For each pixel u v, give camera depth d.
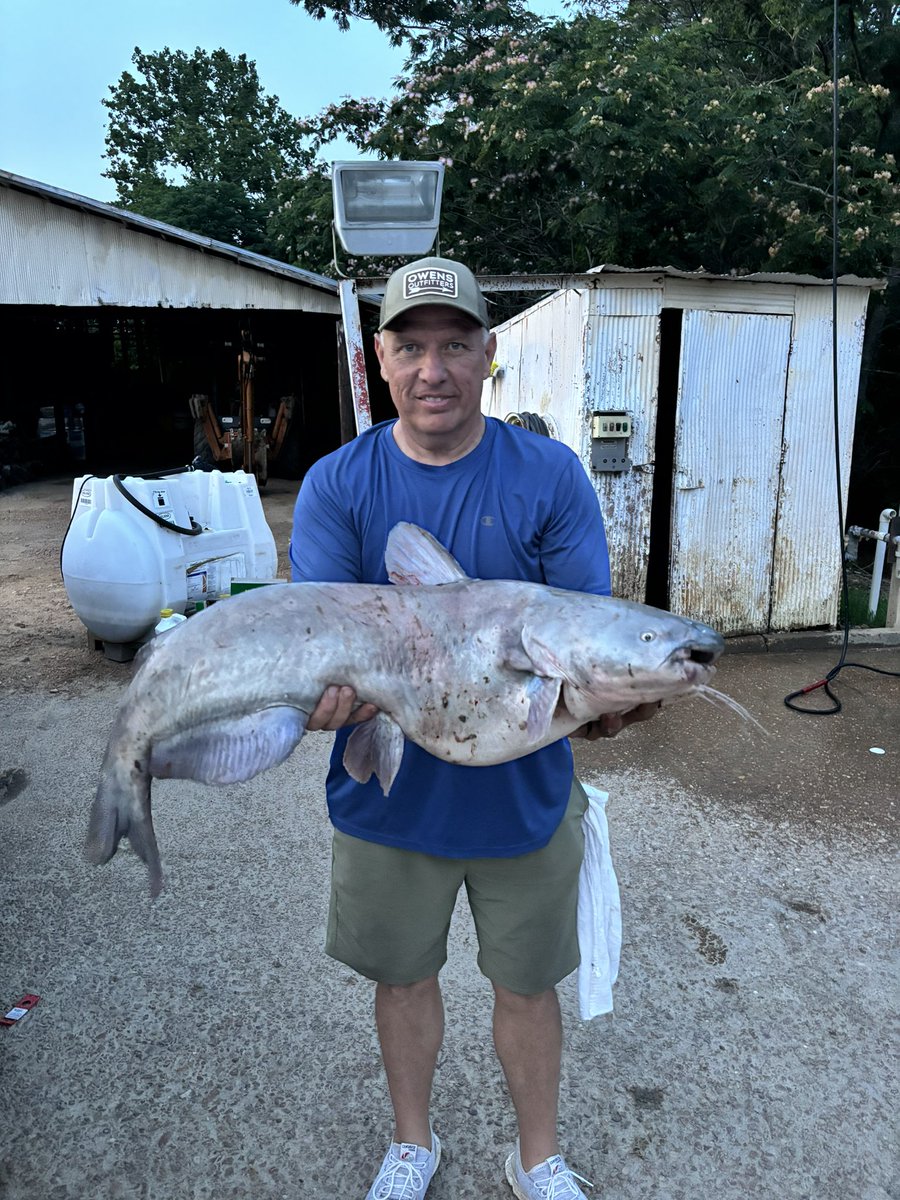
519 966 1.92
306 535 1.90
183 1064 2.47
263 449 14.82
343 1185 2.12
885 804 3.98
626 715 1.74
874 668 5.75
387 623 1.69
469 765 1.71
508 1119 2.31
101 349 19.67
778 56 11.28
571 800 2.01
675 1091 2.39
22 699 5.23
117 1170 2.16
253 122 35.72
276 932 3.05
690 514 6.00
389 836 1.86
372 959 1.96
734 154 9.24
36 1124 2.28
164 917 3.13
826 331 5.95
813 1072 2.45
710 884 3.34
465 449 1.84
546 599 1.70
